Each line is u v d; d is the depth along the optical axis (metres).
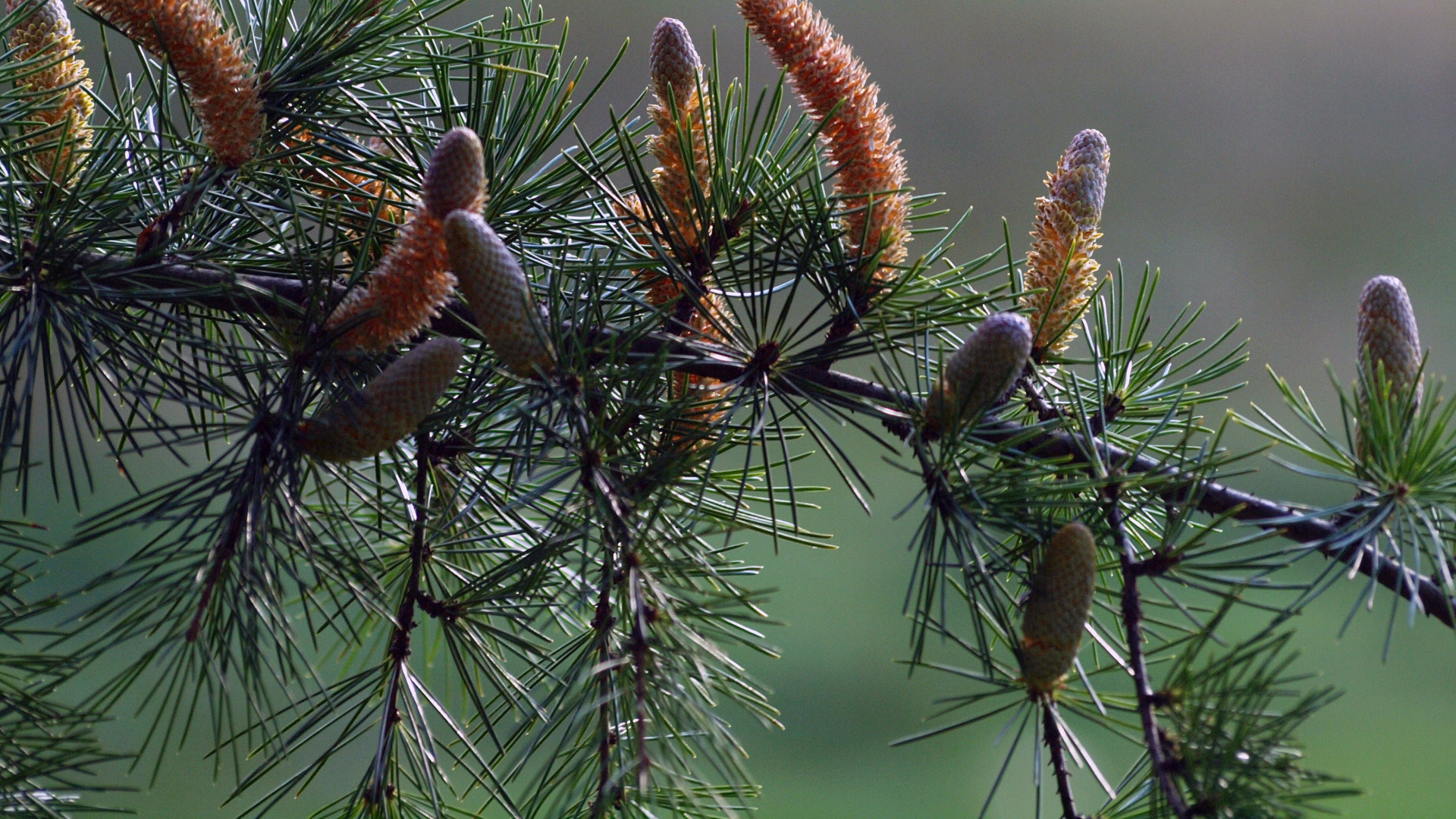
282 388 1.21
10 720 1.21
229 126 1.23
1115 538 1.20
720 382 1.26
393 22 1.25
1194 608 1.19
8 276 1.22
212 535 1.19
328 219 1.25
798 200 1.25
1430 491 1.19
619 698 1.21
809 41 1.23
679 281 1.23
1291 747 1.17
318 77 1.25
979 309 1.26
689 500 1.26
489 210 1.26
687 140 1.23
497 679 1.26
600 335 1.22
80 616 1.18
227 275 1.22
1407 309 1.22
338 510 1.22
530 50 1.27
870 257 1.24
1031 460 1.21
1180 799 1.17
